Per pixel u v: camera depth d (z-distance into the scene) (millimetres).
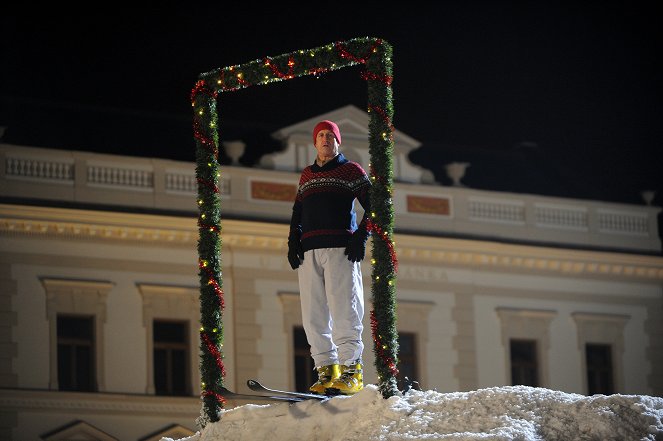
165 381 63688
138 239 64250
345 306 20438
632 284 75688
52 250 62656
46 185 63219
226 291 65500
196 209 65562
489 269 72000
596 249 74312
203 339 21656
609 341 74375
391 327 20031
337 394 20312
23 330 61406
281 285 66562
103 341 62656
